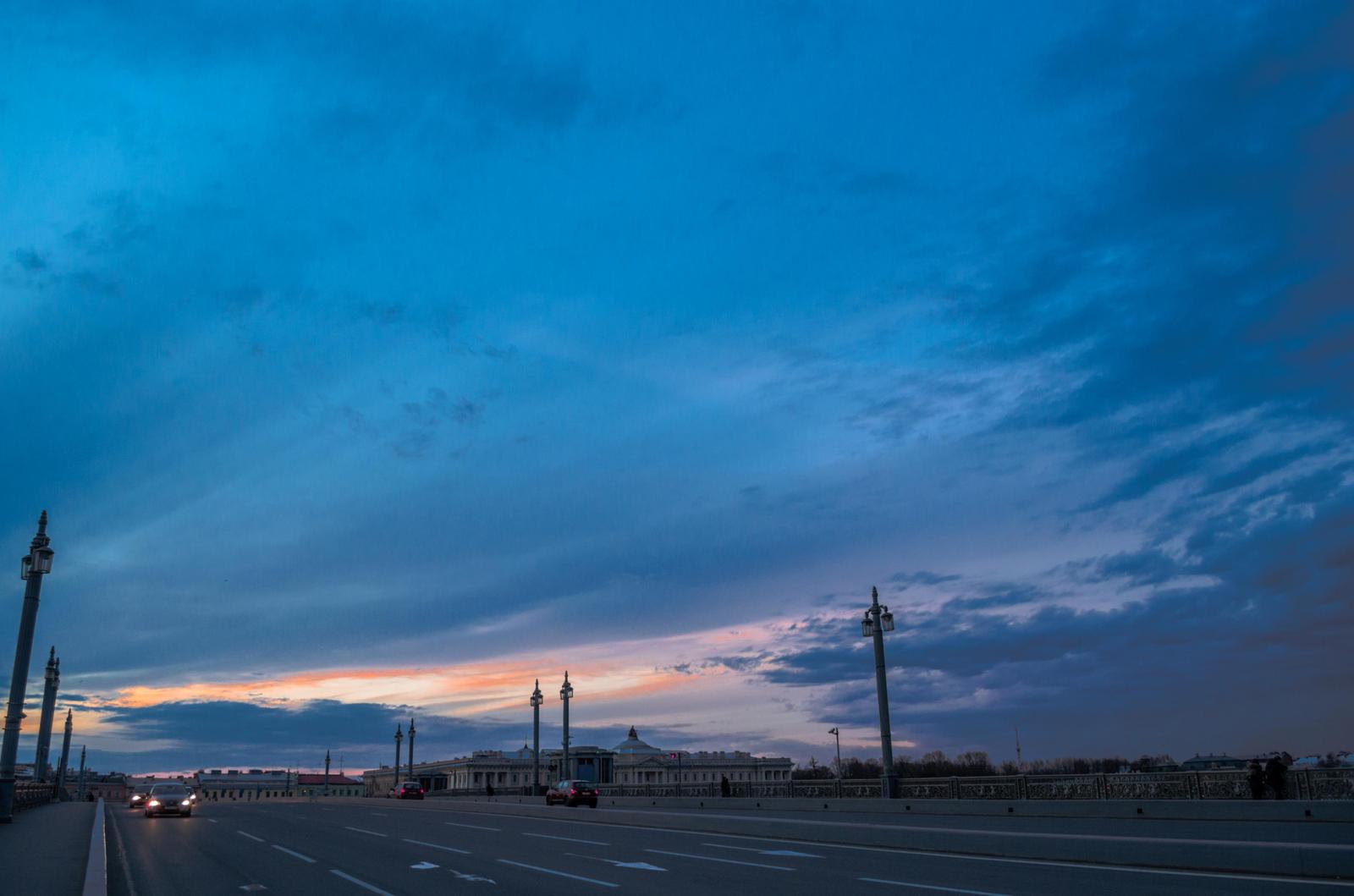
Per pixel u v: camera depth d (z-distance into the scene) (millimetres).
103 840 23688
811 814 41281
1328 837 22203
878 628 41875
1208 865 16984
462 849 24906
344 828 35031
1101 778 36188
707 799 52875
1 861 18938
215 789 183250
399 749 94750
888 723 41469
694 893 15500
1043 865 18688
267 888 17125
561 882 17359
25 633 29328
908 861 19938
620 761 136125
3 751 29516
